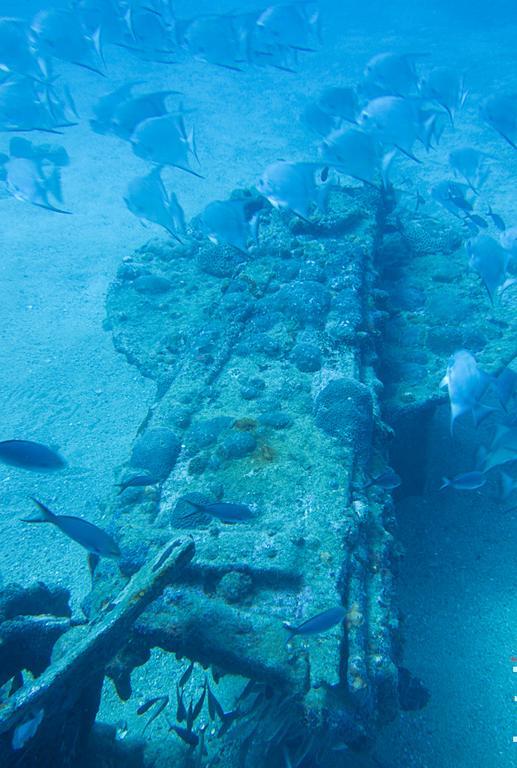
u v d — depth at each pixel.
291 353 6.06
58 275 10.70
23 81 9.45
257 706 3.79
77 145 17.11
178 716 3.73
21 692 2.58
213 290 8.26
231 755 3.83
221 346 6.41
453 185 8.32
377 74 8.77
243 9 29.70
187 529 4.21
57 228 12.45
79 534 3.32
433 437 7.45
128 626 2.92
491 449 5.19
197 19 9.19
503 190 13.73
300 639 3.34
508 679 4.76
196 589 3.82
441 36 29.14
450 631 5.22
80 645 2.76
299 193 5.32
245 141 17.84
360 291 6.82
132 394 7.94
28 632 3.28
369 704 3.14
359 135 5.79
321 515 4.19
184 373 6.10
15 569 5.56
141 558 3.93
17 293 10.06
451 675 4.83
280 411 5.38
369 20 35.31
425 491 6.77
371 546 4.19
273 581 3.76
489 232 11.64
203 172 15.62
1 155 13.98
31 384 8.04
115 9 10.26
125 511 4.53
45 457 3.76
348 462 4.67
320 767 3.93
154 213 6.04
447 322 7.55
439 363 6.75
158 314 8.02
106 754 3.66
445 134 17.67
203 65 25.83
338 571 3.75
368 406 5.12
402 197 13.62
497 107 7.11
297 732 3.53
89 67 10.21
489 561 5.88
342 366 5.83
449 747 4.27
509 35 27.67
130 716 4.32
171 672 4.60
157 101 8.02
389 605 3.80
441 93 8.41
